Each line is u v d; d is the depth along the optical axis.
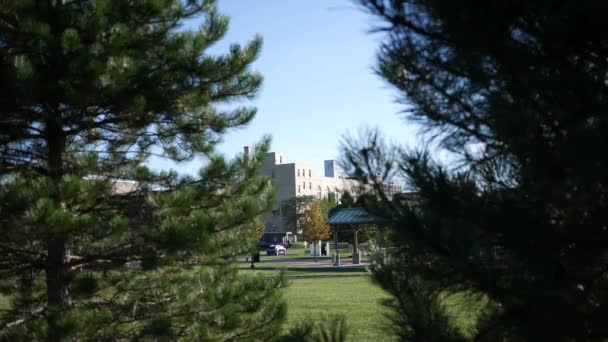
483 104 3.08
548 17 2.81
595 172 2.42
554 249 2.74
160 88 8.25
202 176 8.66
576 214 2.67
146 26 8.53
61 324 6.89
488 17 2.92
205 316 7.93
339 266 43.62
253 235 9.66
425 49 3.26
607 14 2.59
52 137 8.28
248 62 8.77
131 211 8.53
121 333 7.75
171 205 7.85
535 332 2.77
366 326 12.95
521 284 2.82
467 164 3.19
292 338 3.85
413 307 3.23
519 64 2.87
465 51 3.04
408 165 2.97
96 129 8.95
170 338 7.64
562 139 2.63
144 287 8.52
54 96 7.51
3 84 7.37
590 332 2.65
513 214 2.79
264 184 9.30
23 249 8.04
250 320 8.60
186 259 8.22
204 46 8.36
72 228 6.87
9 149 8.16
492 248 3.08
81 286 7.74
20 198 6.54
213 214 8.76
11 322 7.79
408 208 3.04
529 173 2.71
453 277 3.03
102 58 7.70
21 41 7.46
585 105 2.67
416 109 3.37
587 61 2.89
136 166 8.53
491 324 3.09
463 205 2.88
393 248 3.33
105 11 7.86
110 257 8.23
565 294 2.72
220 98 8.98
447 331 3.21
